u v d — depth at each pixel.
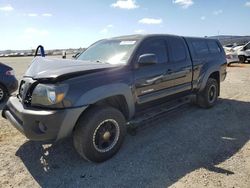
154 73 4.77
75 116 3.53
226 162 3.87
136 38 4.86
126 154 4.18
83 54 5.29
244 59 21.19
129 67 4.32
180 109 6.50
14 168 3.77
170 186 3.28
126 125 4.45
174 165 3.80
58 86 3.47
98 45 5.32
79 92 3.57
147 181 3.41
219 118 5.95
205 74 6.34
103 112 3.80
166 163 3.87
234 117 6.02
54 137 3.50
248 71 15.56
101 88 3.78
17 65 23.95
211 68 6.50
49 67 3.93
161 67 4.96
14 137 4.89
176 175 3.53
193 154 4.14
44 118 3.43
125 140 4.73
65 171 3.70
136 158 4.04
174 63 5.34
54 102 3.45
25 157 4.10
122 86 4.09
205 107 6.66
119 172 3.64
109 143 4.00
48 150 4.33
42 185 3.37
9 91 7.93
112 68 4.09
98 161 3.88
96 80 3.79
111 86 3.91
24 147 4.46
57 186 3.34
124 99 4.24
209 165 3.79
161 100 5.14
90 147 3.72
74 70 3.68
